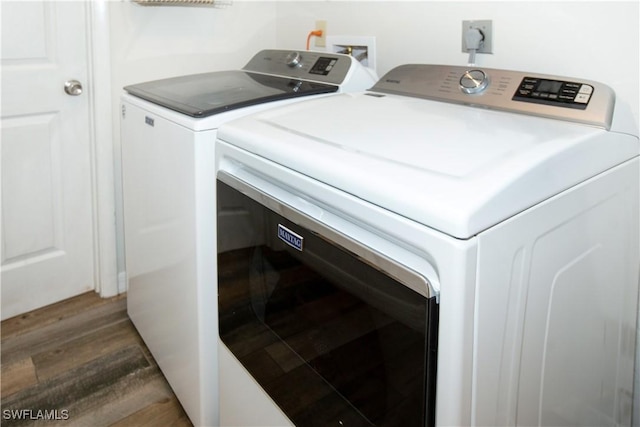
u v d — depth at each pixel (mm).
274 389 1055
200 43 2096
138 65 1966
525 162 719
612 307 1021
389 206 682
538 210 729
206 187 1159
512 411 786
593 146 852
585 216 858
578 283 883
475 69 1188
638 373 1185
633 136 983
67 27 1842
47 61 1835
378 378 778
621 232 988
